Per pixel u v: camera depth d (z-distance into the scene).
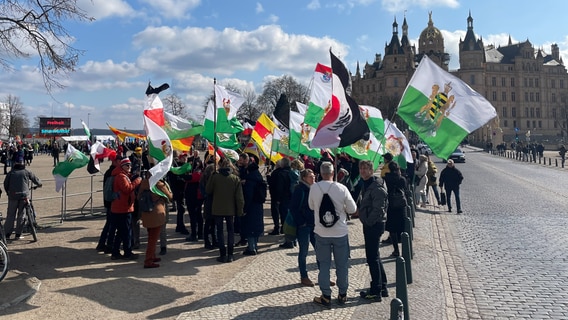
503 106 137.00
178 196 11.45
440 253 9.62
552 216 14.20
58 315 5.97
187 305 6.37
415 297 6.76
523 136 114.19
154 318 5.88
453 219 14.02
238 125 15.02
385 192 6.59
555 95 140.00
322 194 6.32
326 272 6.29
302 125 13.64
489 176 30.20
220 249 8.69
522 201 17.86
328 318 5.86
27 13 9.15
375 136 12.97
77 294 6.79
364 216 6.55
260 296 6.67
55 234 11.30
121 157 9.13
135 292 6.90
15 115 89.50
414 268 8.36
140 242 10.56
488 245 10.38
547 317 6.07
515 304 6.57
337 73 7.90
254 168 9.30
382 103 118.44
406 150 14.81
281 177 10.24
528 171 34.94
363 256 9.17
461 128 9.26
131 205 8.97
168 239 10.81
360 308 6.25
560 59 146.38
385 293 6.78
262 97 89.19
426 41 138.00
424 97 9.58
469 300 6.76
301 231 7.19
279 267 8.23
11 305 6.28
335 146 7.90
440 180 15.78
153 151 8.86
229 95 14.80
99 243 9.62
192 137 13.50
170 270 8.13
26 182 10.69
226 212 8.57
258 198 9.20
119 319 5.85
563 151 40.38
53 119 89.88
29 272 7.95
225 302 6.39
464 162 47.38
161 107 9.93
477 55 129.38
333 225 6.26
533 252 9.62
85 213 14.43
